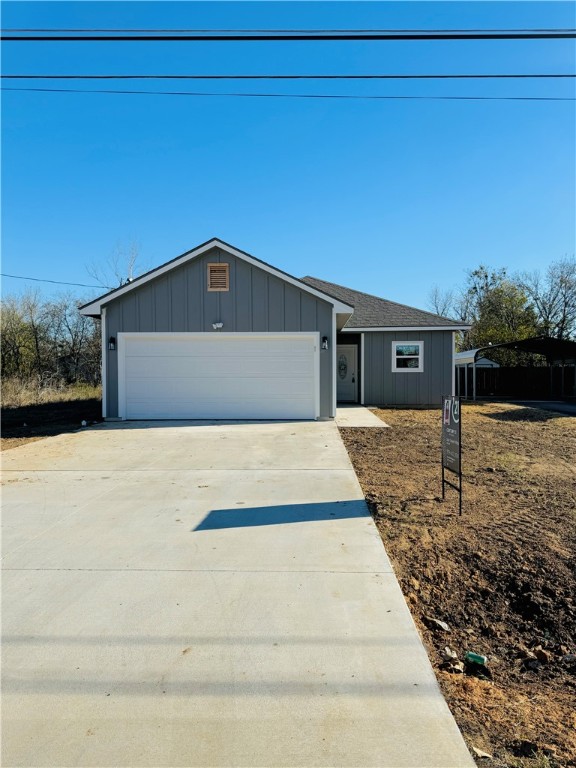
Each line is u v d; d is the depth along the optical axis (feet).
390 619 10.58
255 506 18.30
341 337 60.59
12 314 92.94
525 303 119.03
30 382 79.56
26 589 11.97
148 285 42.09
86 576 12.65
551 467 24.62
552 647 10.59
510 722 7.96
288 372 42.39
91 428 38.11
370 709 7.89
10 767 6.79
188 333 42.04
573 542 14.62
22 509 18.11
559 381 81.00
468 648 10.41
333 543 14.70
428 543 14.73
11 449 29.68
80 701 8.09
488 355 104.42
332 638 9.85
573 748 7.34
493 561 13.56
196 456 27.20
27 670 8.89
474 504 18.33
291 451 28.58
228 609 10.98
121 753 7.03
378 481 21.85
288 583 12.20
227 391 42.32
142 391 42.29
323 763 6.82
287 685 8.44
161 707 7.94
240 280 42.04
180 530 15.84
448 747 7.16
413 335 57.47
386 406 56.75
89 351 96.27
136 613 10.82
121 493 20.10
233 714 7.77
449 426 18.30
